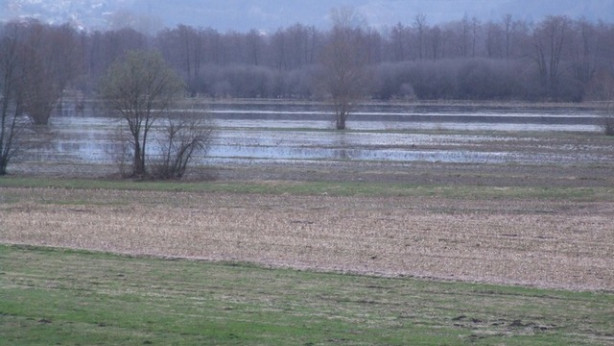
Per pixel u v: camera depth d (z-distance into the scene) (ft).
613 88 376.68
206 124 257.75
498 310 88.94
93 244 130.93
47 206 172.76
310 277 106.73
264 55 612.29
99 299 88.69
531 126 358.23
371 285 102.01
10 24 556.92
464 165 240.94
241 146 285.84
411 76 532.32
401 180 214.48
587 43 554.87
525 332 78.64
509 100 520.42
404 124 368.68
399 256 122.72
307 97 549.13
